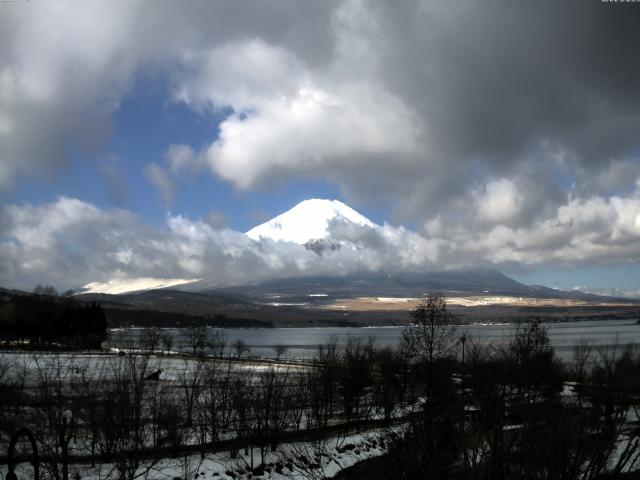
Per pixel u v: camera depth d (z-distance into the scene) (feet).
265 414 229.86
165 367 368.07
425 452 61.93
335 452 200.44
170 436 197.16
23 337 590.14
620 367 278.46
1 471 151.74
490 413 73.26
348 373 291.58
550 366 268.82
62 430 142.92
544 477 58.34
